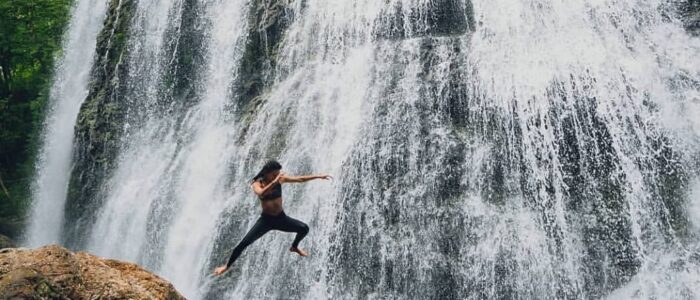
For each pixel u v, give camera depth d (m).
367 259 18.44
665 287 16.62
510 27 21.19
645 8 20.94
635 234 17.38
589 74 19.22
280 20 24.56
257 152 21.84
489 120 19.39
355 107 20.83
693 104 18.62
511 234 17.73
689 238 17.11
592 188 18.00
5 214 30.44
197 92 25.55
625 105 18.70
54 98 31.11
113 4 28.69
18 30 32.84
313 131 21.23
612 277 17.09
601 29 20.67
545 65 19.73
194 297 20.11
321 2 23.92
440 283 17.61
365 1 23.05
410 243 18.17
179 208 22.89
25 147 32.81
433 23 22.25
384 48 21.48
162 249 22.55
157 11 27.08
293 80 22.78
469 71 20.12
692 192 17.61
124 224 23.98
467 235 17.98
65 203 26.48
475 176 18.70
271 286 19.17
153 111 25.97
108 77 27.17
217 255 20.72
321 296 18.55
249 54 24.47
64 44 32.03
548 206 18.03
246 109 23.66
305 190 20.20
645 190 17.81
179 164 23.86
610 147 18.28
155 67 26.41
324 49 23.11
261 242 19.75
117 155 25.67
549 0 21.59
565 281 17.19
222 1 25.98
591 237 17.47
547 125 18.72
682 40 20.00
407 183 18.97
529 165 18.56
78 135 26.50
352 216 19.08
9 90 34.38
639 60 19.53
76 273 10.78
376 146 19.70
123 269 11.93
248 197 21.06
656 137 18.30
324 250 19.08
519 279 17.31
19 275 10.30
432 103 19.92
